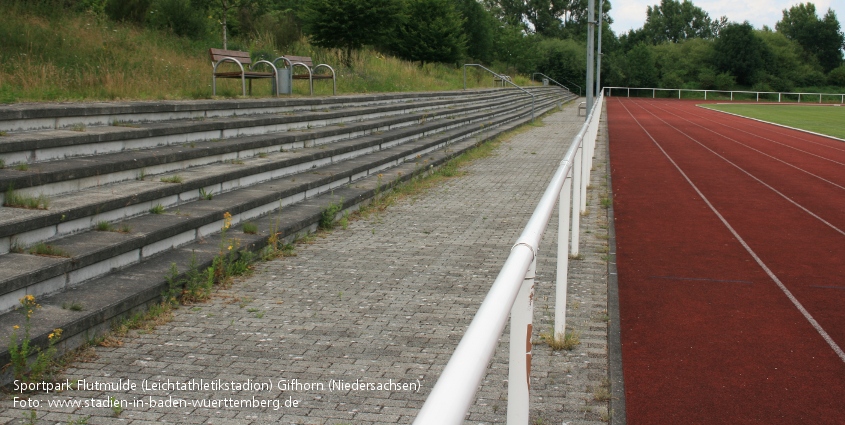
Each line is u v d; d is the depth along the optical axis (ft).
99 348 16.75
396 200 38.27
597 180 48.93
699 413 14.16
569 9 383.24
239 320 19.07
